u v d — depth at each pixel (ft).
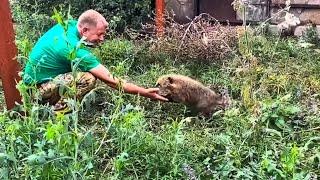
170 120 17.25
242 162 14.24
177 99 16.89
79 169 12.13
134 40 24.71
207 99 17.11
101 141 14.33
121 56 22.47
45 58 16.58
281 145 14.67
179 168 13.71
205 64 22.18
